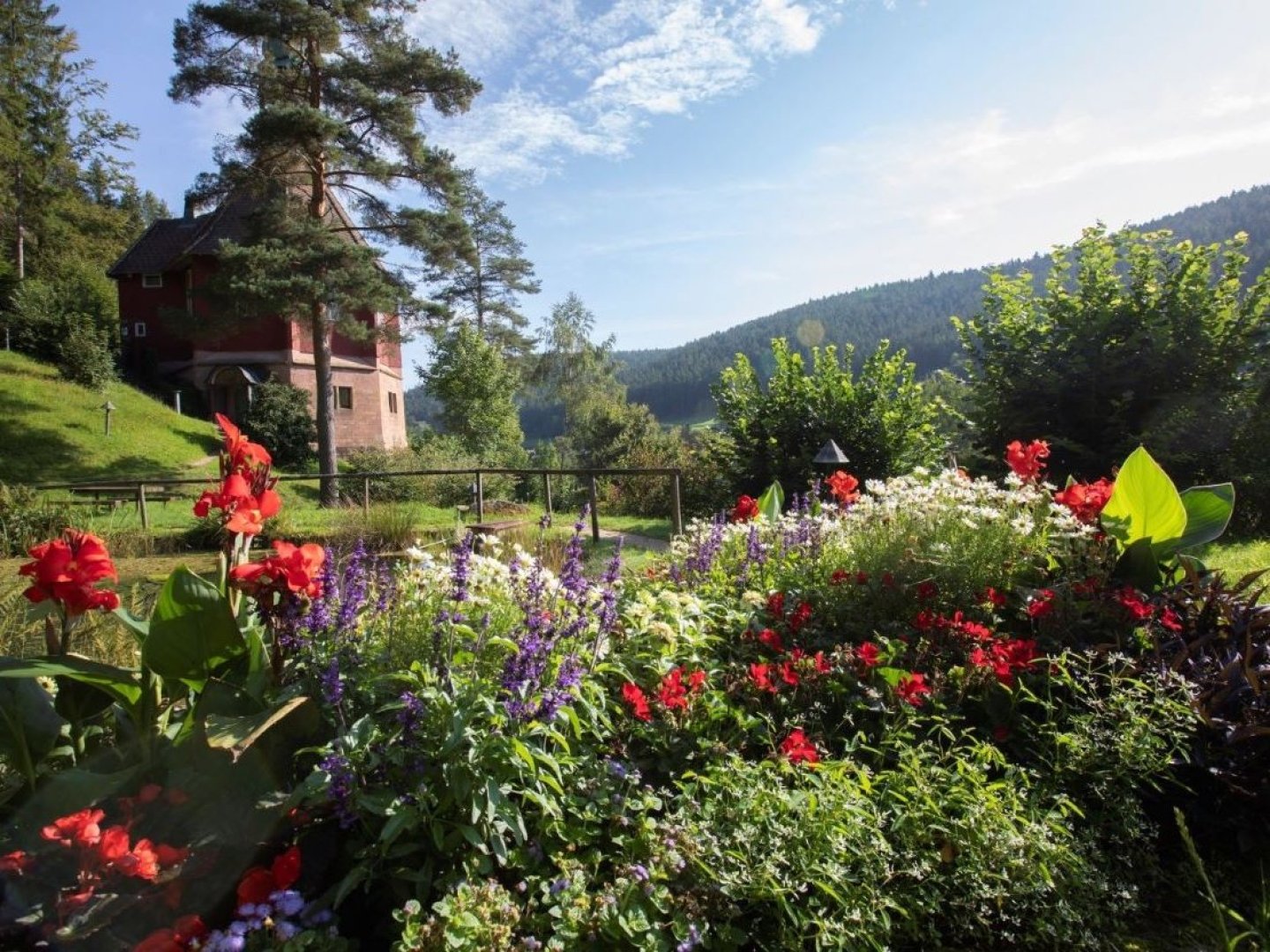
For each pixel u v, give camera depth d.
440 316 17.73
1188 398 8.86
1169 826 2.52
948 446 11.18
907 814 2.10
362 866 1.66
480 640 2.21
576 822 2.02
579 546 2.69
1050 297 9.74
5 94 30.97
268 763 1.82
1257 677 2.53
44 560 1.90
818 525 4.45
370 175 16.47
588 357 40.56
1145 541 3.46
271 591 2.05
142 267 29.30
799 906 1.88
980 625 3.20
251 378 25.92
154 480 10.90
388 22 16.73
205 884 1.62
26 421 19.77
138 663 2.86
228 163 15.86
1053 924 1.98
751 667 2.85
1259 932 1.96
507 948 1.56
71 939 1.42
